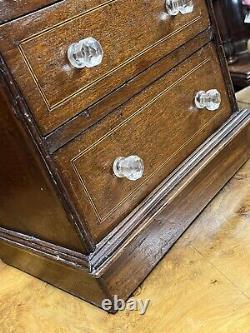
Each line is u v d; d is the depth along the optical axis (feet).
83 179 2.42
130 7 2.56
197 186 3.14
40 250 2.70
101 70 2.44
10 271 3.25
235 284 2.58
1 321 2.83
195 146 3.19
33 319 2.77
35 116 2.15
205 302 2.53
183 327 2.43
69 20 2.25
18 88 2.06
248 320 2.34
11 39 2.02
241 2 4.48
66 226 2.45
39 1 2.12
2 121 2.17
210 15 3.19
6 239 2.93
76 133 2.35
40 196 2.41
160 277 2.79
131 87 2.63
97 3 2.37
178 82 2.98
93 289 2.62
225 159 3.38
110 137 2.54
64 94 2.27
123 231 2.62
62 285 2.89
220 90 3.38
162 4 2.76
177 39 2.92
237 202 3.22
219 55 3.33
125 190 2.68
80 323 2.65
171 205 2.93
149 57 2.73
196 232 3.06
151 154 2.83
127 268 2.67
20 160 2.31
